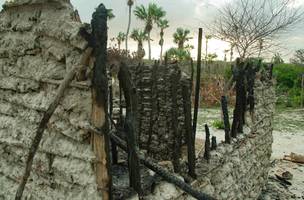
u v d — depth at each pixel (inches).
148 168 131.3
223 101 200.8
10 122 127.0
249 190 248.8
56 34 102.4
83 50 93.8
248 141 243.1
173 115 137.9
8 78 125.9
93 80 93.6
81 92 98.2
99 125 94.0
